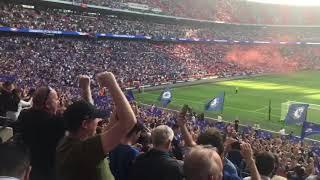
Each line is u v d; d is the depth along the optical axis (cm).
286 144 3105
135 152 738
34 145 725
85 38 9181
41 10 8794
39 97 755
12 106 1266
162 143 666
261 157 761
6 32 7825
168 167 636
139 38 10331
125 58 9188
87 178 539
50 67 7169
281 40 14675
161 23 11881
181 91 7981
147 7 10975
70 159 546
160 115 4459
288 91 8531
